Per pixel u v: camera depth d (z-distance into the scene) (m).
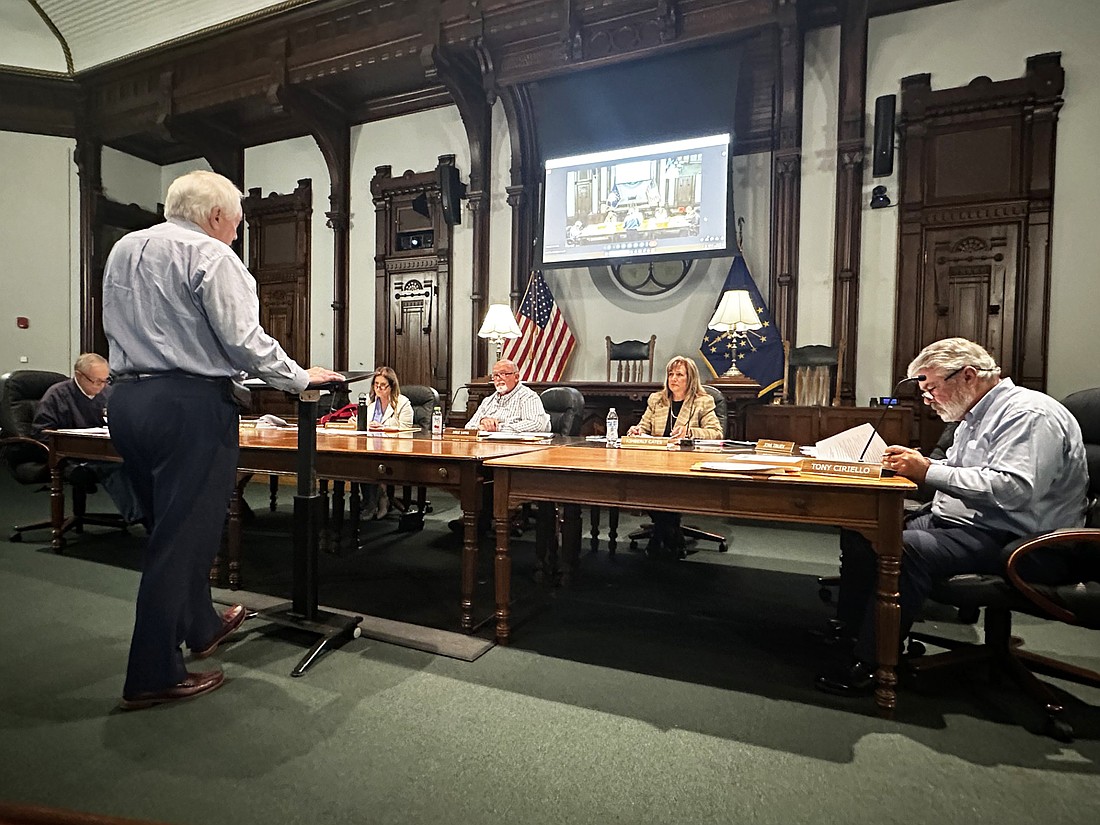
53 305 7.72
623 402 5.25
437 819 1.28
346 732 1.62
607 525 4.38
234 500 2.76
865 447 1.95
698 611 2.59
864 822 1.30
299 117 6.58
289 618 2.23
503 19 5.39
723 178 5.19
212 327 1.69
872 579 2.13
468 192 6.39
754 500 1.86
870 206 4.94
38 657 2.05
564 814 1.31
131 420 1.65
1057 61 4.45
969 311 4.72
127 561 3.23
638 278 5.70
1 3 6.89
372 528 4.15
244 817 1.28
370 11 5.82
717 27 4.93
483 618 2.44
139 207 8.23
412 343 6.84
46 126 7.59
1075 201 4.45
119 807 1.30
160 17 6.50
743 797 1.37
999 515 1.81
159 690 1.72
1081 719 1.73
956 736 1.64
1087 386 4.46
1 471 6.79
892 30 4.87
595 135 5.63
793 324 5.11
